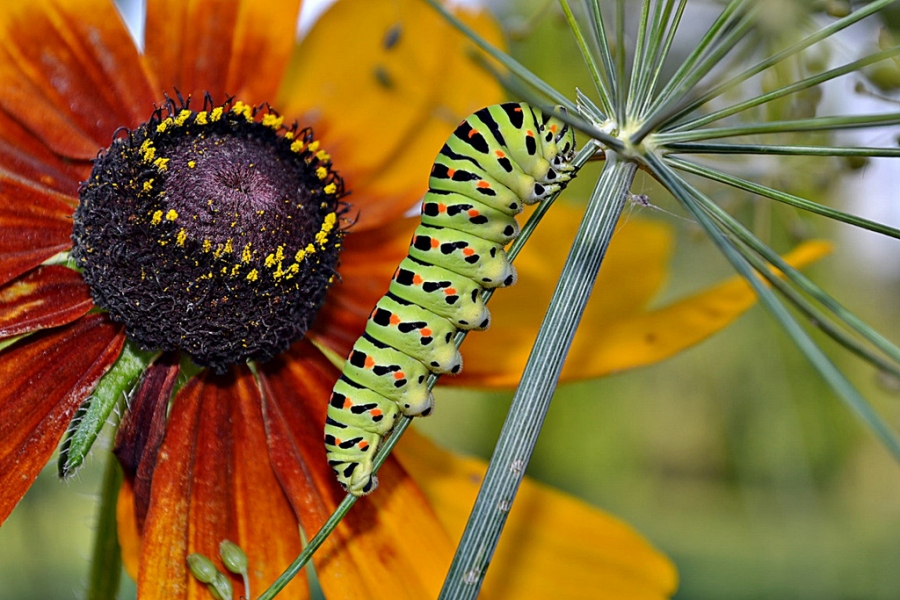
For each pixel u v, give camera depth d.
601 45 0.20
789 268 0.19
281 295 0.23
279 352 0.23
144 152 0.22
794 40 0.20
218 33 0.25
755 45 0.19
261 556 0.22
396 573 0.23
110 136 0.24
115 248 0.22
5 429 0.22
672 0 0.20
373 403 0.21
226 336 0.23
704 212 0.19
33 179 0.23
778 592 0.33
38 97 0.23
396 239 0.25
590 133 0.19
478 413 0.33
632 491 0.36
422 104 0.26
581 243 0.20
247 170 0.23
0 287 0.22
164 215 0.22
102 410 0.22
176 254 0.22
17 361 0.22
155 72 0.24
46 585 0.26
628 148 0.19
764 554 0.33
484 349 0.24
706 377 0.33
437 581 0.23
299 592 0.22
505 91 0.26
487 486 0.20
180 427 0.23
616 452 0.35
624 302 0.26
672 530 0.35
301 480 0.23
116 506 0.23
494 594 0.24
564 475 0.36
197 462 0.23
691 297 0.24
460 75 0.26
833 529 0.32
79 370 0.22
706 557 0.34
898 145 0.21
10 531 0.26
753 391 0.32
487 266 0.21
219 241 0.22
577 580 0.25
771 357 0.31
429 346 0.21
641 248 0.26
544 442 0.35
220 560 0.22
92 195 0.22
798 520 0.32
